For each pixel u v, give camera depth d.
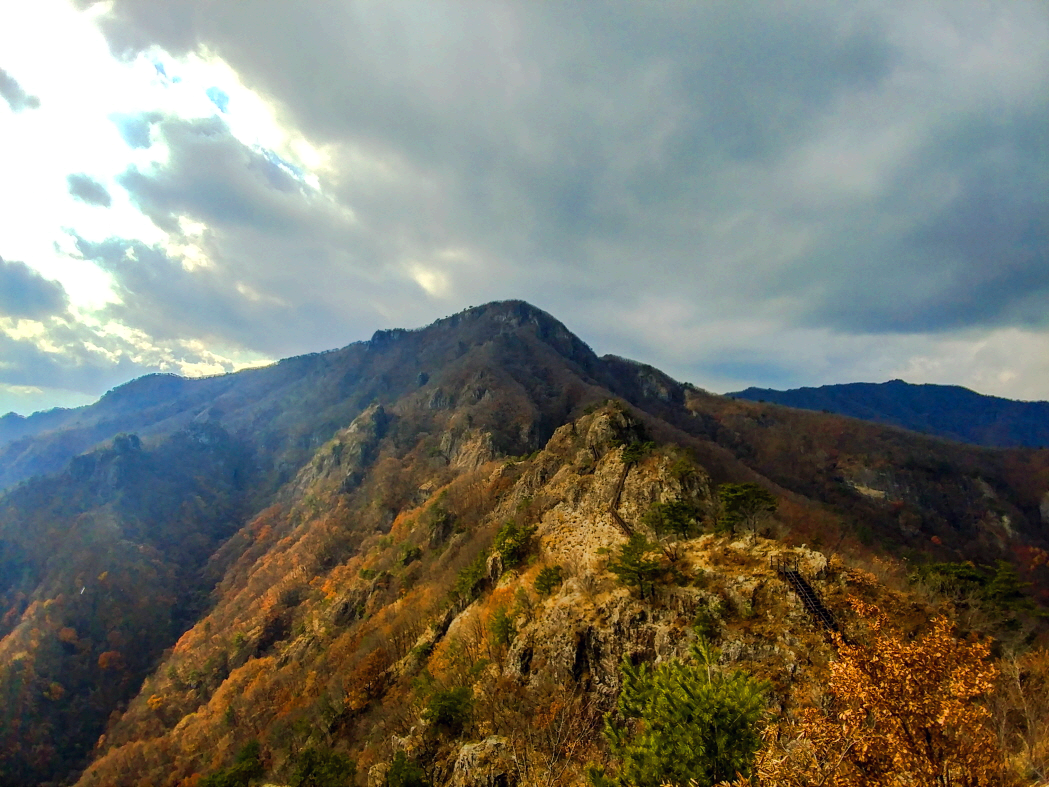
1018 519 186.88
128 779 113.00
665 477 80.75
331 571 183.62
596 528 73.38
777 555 43.66
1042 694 29.17
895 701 13.12
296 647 137.75
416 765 44.41
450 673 57.47
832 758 13.81
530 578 66.94
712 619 40.44
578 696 43.19
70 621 187.88
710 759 18.20
